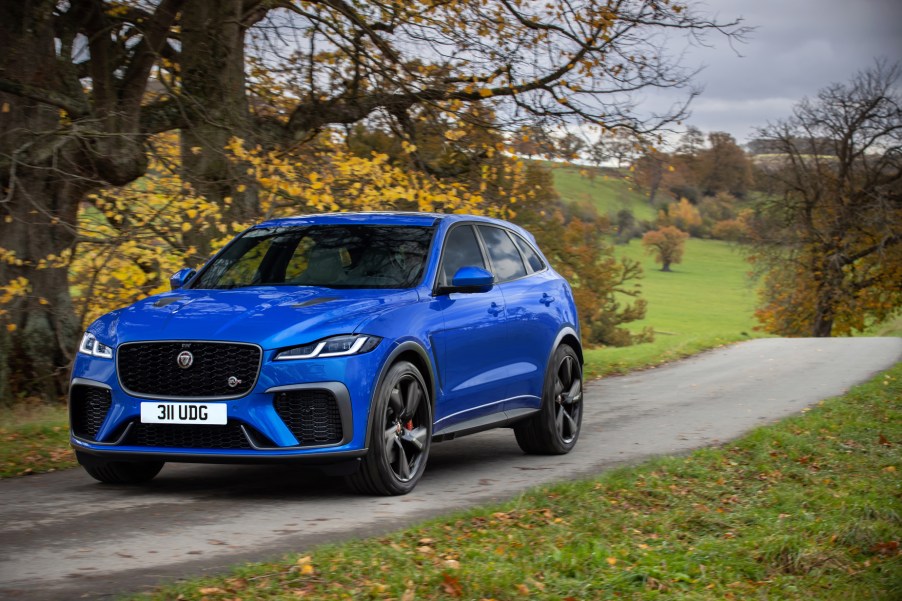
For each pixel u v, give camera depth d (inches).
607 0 560.7
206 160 555.5
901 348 818.8
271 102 636.7
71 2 524.7
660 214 6072.8
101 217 490.6
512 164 574.6
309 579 162.1
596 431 389.1
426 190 518.0
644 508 241.4
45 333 556.4
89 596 154.7
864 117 1962.4
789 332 2186.3
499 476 286.4
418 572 166.9
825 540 215.9
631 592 170.6
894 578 192.5
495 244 319.9
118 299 494.0
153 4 538.9
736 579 188.9
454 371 272.5
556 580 171.6
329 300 249.0
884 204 1919.3
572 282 2431.1
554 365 327.6
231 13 575.5
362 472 240.1
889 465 315.9
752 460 315.3
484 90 563.5
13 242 540.4
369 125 645.3
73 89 517.7
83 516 219.6
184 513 223.6
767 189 2063.2
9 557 180.9
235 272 281.7
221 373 229.8
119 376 235.5
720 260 6304.1
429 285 272.5
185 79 574.2
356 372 233.6
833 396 499.2
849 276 2068.2
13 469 285.9
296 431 230.8
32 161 486.9
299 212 526.9
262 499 242.4
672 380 603.8
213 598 150.6
